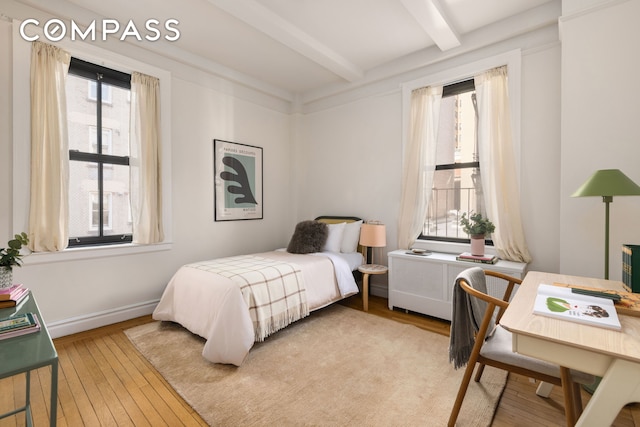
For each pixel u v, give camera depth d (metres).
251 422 1.56
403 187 3.50
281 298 2.48
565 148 2.23
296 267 2.77
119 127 2.96
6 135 2.30
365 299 3.22
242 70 3.77
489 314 1.40
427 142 3.36
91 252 2.69
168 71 3.19
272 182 4.39
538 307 1.19
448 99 3.35
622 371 0.90
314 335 2.59
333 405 1.69
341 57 3.44
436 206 3.44
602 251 2.12
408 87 3.49
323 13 2.65
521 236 2.75
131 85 2.94
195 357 2.20
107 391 1.82
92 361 2.16
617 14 2.06
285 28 2.74
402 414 1.62
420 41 3.13
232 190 3.85
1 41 2.27
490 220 2.91
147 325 2.77
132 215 2.96
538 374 1.30
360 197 4.00
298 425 1.54
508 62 2.81
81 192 2.74
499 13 2.68
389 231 3.72
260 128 4.20
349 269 3.27
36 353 1.04
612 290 1.41
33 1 2.33
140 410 1.66
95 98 2.80
